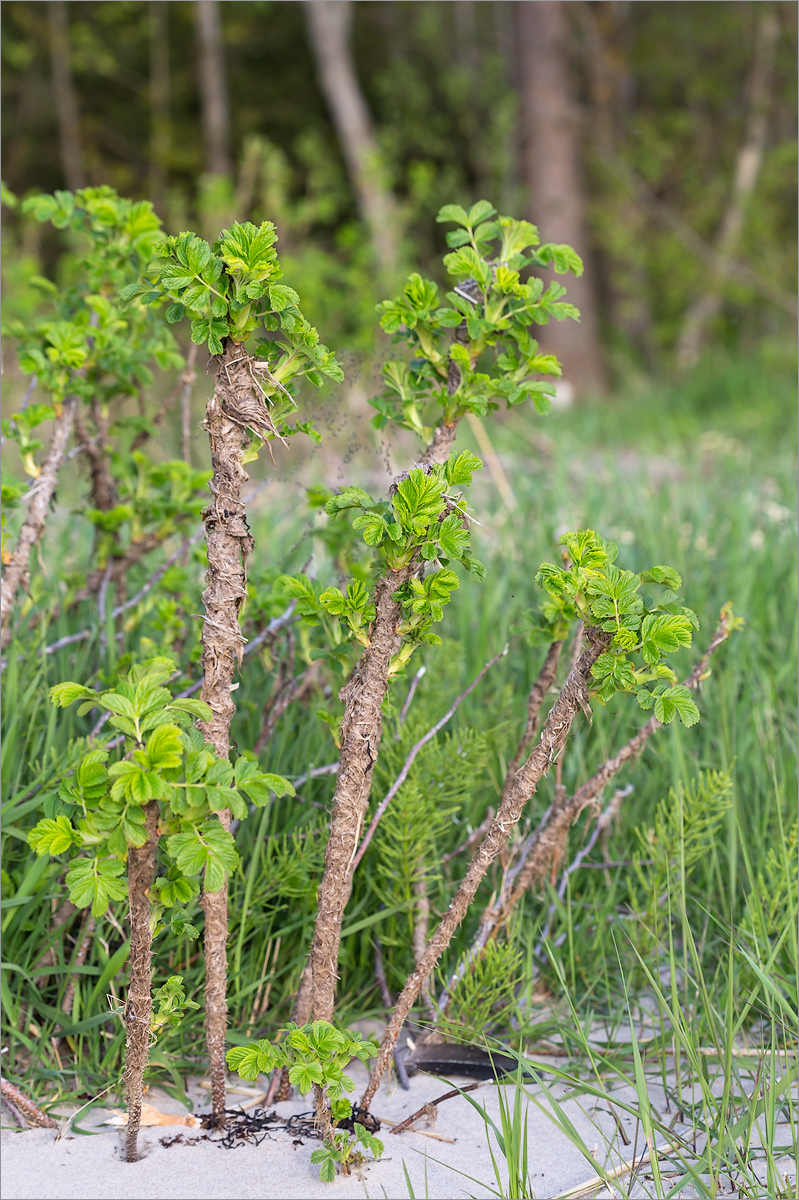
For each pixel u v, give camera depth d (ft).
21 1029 6.21
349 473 12.00
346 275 24.88
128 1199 4.99
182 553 8.47
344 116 42.50
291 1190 5.09
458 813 7.72
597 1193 5.22
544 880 7.10
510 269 5.68
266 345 5.07
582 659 5.08
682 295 42.34
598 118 42.55
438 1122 5.78
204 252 4.65
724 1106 5.29
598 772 6.31
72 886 4.29
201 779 4.35
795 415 27.22
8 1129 5.54
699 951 7.08
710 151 47.50
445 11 54.85
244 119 55.11
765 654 9.86
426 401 6.10
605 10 42.68
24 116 51.80
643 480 17.04
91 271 7.85
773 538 12.73
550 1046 6.54
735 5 46.65
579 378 40.70
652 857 7.11
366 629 5.39
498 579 11.16
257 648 7.66
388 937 6.66
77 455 8.77
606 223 41.11
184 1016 6.07
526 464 19.02
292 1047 5.14
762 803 8.11
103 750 4.35
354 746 5.16
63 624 8.34
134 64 54.44
